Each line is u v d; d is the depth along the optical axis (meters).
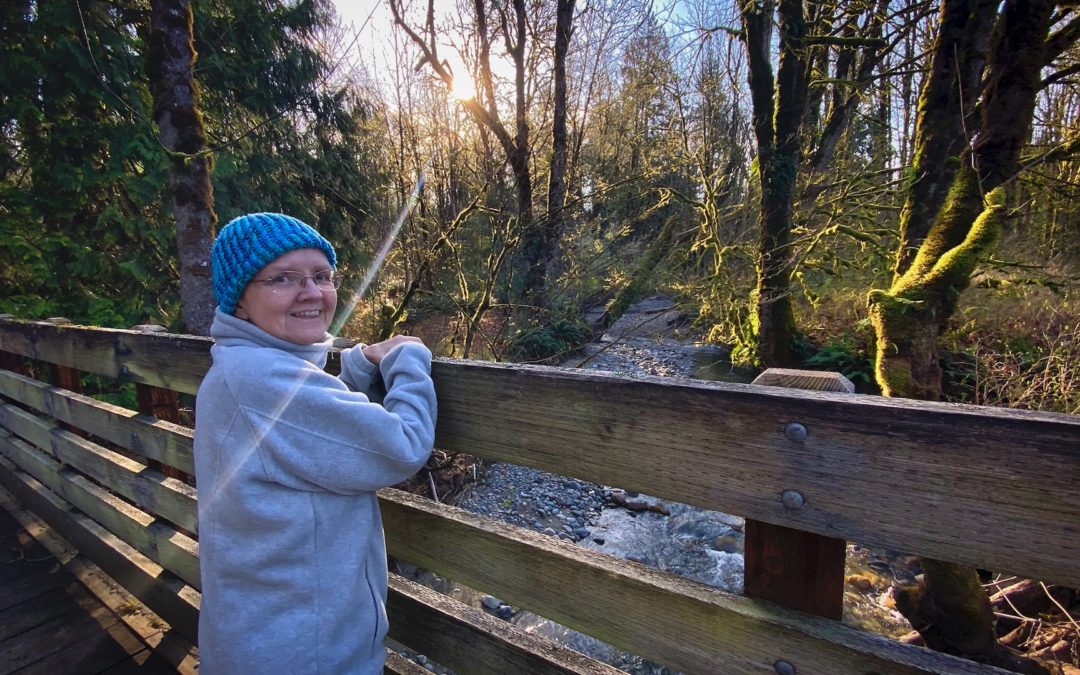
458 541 1.18
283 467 0.93
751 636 0.83
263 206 7.93
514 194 8.19
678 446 0.84
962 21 4.56
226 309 1.03
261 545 0.94
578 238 8.38
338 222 9.14
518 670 1.11
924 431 0.65
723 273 7.62
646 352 9.33
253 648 0.94
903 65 6.61
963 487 0.63
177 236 4.95
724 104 9.02
